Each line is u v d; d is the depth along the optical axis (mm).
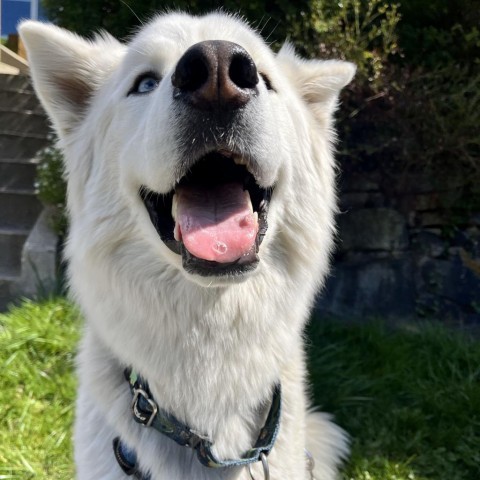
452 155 762
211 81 246
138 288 313
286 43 419
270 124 274
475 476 472
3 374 541
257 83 265
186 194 288
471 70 771
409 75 732
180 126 260
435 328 671
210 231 273
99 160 334
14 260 824
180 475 316
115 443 320
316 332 645
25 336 584
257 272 307
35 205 888
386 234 762
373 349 625
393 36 723
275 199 314
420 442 499
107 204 324
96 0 796
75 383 533
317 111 388
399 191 776
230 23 329
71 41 365
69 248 358
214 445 318
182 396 312
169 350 311
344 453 485
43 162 830
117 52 377
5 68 1353
